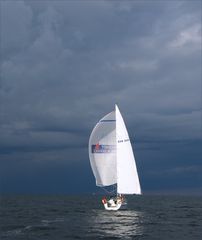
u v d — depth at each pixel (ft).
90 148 203.82
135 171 205.98
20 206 299.79
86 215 204.44
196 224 171.73
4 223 161.07
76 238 124.16
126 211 236.22
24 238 121.08
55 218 185.88
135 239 124.77
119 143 203.21
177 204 390.01
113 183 204.95
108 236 129.39
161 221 180.86
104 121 202.69
